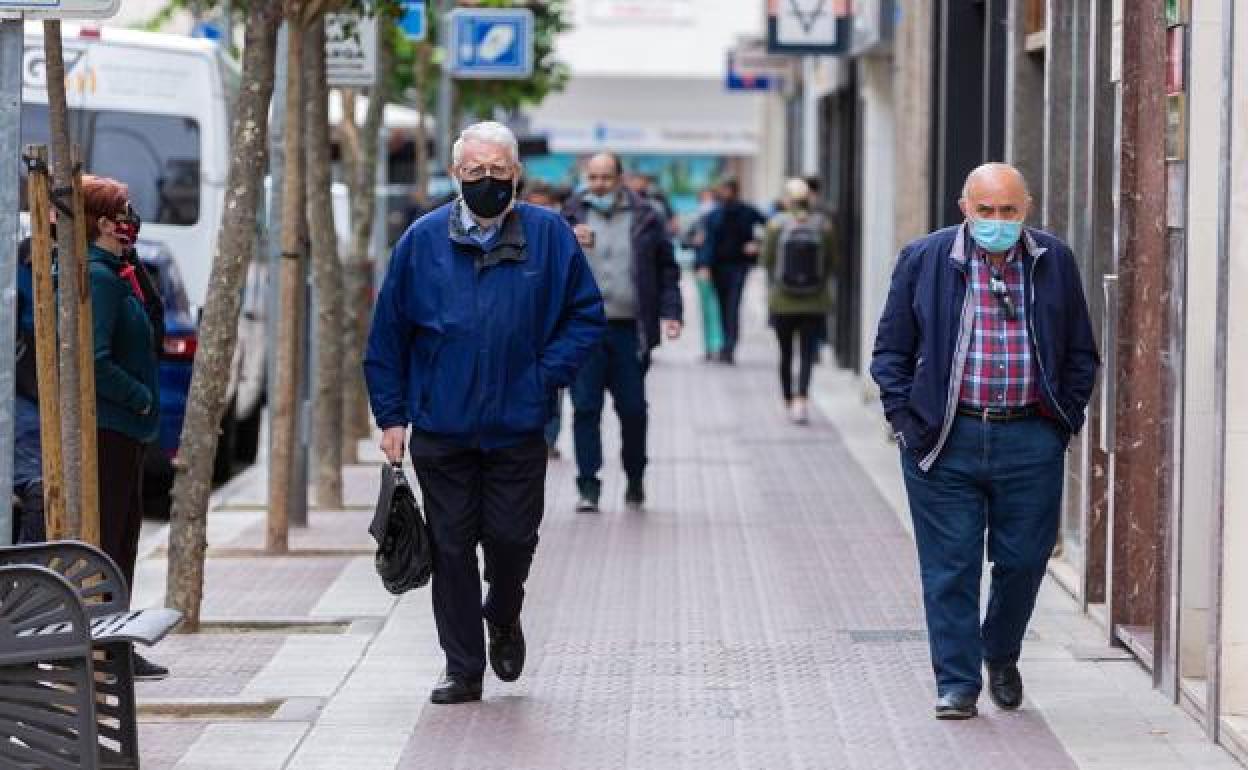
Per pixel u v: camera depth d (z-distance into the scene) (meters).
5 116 17.47
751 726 19.45
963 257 18.92
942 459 19.14
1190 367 19.83
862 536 31.05
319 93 33.50
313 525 32.44
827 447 42.97
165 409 34.53
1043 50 30.22
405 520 19.52
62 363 19.91
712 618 24.72
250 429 44.34
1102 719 19.59
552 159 136.00
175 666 22.00
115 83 39.81
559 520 32.78
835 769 17.91
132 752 16.95
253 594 26.27
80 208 19.80
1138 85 22.50
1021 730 19.20
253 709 20.22
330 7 29.25
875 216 52.03
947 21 38.94
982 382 18.91
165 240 39.84
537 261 19.61
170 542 23.91
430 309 19.50
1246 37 18.28
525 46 51.69
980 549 19.33
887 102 52.25
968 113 39.00
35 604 15.81
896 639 23.42
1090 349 19.09
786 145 98.44
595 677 21.53
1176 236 19.84
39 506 21.25
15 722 15.83
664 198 89.31
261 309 44.41
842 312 62.72
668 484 37.25
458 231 19.50
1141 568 22.70
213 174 39.94
